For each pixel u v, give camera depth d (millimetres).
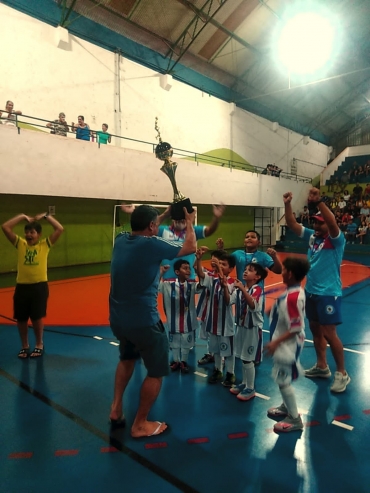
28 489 2330
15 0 11211
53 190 11211
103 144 12492
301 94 22812
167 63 16172
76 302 7828
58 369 4273
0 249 11609
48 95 12117
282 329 3041
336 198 23766
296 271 2943
